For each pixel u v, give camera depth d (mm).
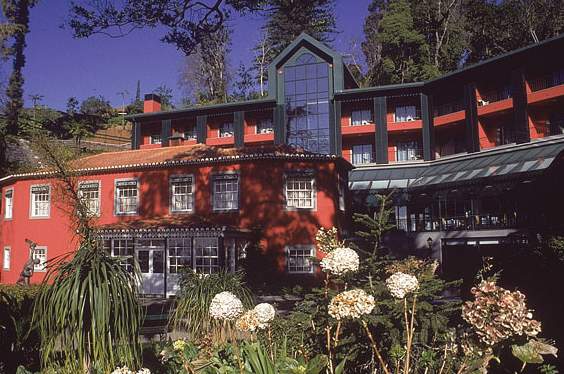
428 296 4992
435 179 37344
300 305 5516
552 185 15531
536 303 8258
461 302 4918
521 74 36406
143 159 28734
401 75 58375
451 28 57781
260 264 23969
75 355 5336
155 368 6391
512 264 10023
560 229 14094
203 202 26203
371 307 3852
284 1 16641
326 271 4523
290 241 24969
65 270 5574
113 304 5469
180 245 24469
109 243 25234
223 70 68125
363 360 4891
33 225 29250
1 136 37594
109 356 5340
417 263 5234
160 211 26828
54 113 63000
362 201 38656
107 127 69625
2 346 5949
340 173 27672
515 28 53000
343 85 45844
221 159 25984
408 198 37094
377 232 5707
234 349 4215
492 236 29688
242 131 45531
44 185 29125
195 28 15945
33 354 6211
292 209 25219
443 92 42438
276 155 25375
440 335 4672
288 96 45000
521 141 35875
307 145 43969
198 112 46781
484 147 39625
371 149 44812
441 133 43719
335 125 43531
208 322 8047
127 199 27656
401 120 44156
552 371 5316
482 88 40281
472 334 4023
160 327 9125
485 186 32000
